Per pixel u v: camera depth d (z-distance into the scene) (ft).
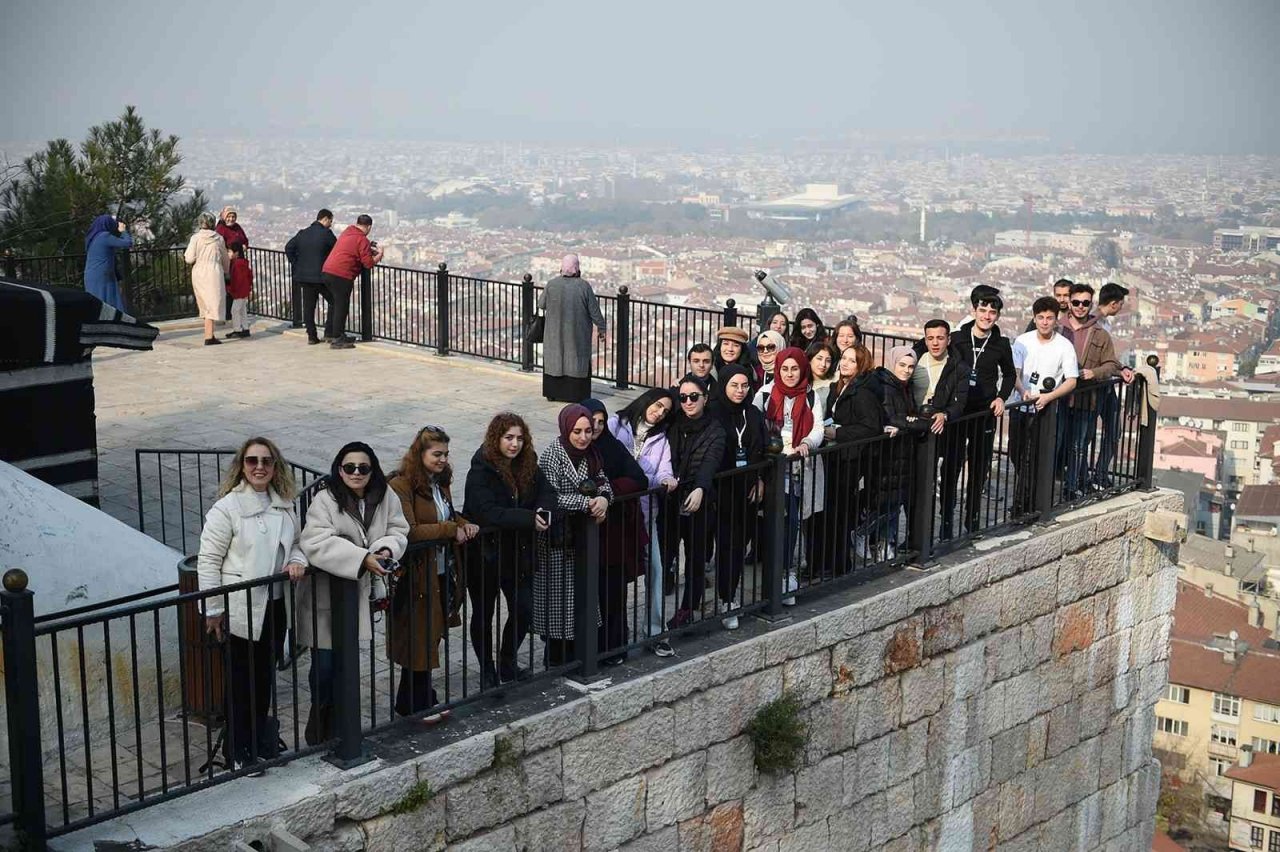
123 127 88.48
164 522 35.01
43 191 84.43
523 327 54.60
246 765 19.83
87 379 33.55
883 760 29.07
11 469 25.14
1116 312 36.14
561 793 22.86
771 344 31.12
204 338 60.29
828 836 28.07
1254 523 218.79
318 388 51.19
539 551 23.76
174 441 43.16
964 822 31.50
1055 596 33.06
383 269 59.88
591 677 23.95
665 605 28.32
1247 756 197.26
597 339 49.21
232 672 20.52
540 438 43.80
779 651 26.32
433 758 20.88
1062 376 33.55
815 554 29.50
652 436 26.07
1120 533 34.81
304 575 20.18
